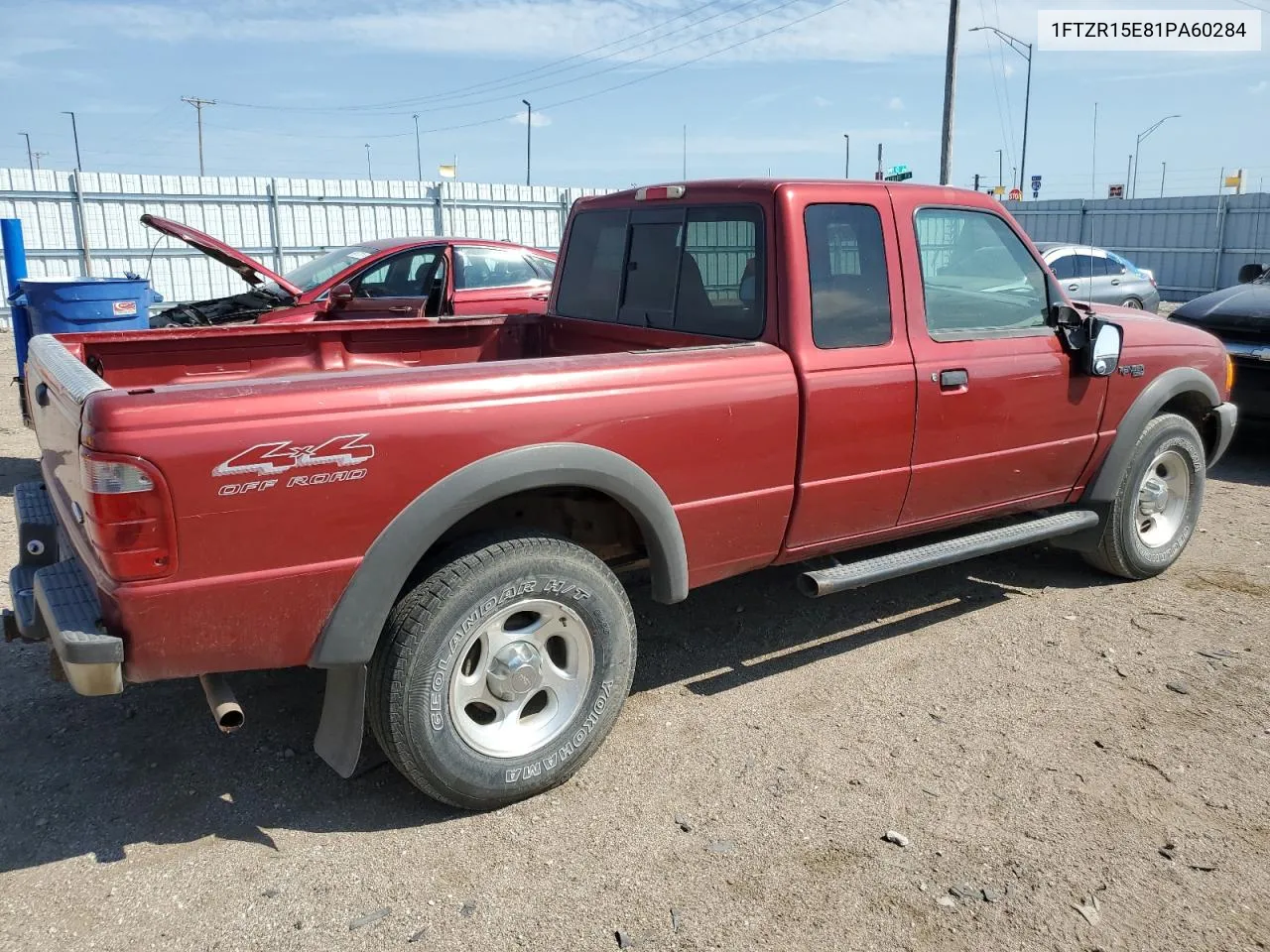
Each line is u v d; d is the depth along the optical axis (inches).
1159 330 196.4
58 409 117.4
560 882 110.7
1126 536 196.5
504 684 121.8
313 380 107.8
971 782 130.7
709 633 177.9
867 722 146.5
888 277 152.3
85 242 710.5
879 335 150.8
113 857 114.0
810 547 151.9
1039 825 121.6
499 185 862.5
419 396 111.5
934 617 185.9
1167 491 206.5
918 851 116.5
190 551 100.7
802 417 141.9
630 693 155.3
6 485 277.3
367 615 110.8
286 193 775.7
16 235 362.9
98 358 157.8
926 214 157.9
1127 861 115.1
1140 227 1034.1
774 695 154.8
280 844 116.7
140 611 99.8
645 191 168.1
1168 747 139.9
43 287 270.7
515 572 118.0
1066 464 182.2
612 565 148.8
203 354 166.4
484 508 132.3
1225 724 146.3
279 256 783.1
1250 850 117.3
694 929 103.6
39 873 111.0
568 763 126.8
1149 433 194.5
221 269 763.4
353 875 111.3
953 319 161.6
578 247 187.3
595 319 182.2
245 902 106.5
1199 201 981.2
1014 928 104.3
